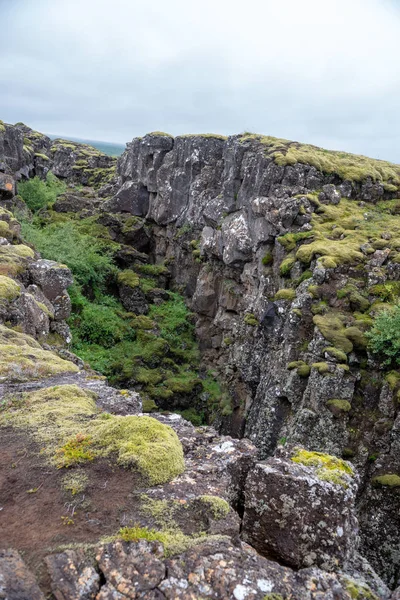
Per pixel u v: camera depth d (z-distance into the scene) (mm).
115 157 53094
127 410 8562
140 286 28750
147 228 34156
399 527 11531
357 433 13016
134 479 5695
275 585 4262
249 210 22578
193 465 6270
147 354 24500
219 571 4270
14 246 18594
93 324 24797
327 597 4262
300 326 15461
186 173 30172
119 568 4172
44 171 41531
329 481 5699
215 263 25750
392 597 4750
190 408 23203
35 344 12367
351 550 5637
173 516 5098
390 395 12734
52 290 16625
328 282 15906
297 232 19328
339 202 21344
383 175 23703
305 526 5410
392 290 15375
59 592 3920
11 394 8594
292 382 14508
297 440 13258
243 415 19844
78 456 6031
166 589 4059
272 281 19453
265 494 5625
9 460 6125
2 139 31188
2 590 3801
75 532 4762
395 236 18219
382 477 11836
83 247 28734
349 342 13859
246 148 24344
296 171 21516
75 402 8195
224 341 23359
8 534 4719
